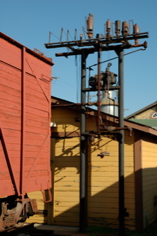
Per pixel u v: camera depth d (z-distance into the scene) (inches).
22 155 349.7
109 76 468.4
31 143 369.4
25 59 364.2
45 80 401.7
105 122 497.7
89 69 480.7
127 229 470.3
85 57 482.3
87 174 499.5
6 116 331.9
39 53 404.8
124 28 454.9
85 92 480.4
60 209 507.5
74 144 515.5
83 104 473.7
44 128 395.5
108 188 490.9
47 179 395.9
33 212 381.7
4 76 332.8
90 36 468.1
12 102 341.7
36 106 381.7
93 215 491.5
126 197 478.0
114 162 493.4
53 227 491.8
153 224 517.3
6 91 334.0
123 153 453.7
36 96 382.9
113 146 496.4
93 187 496.7
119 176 451.2
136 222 467.2
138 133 481.7
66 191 508.7
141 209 468.4
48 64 409.7
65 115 522.3
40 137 386.6
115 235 444.1
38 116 384.5
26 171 358.9
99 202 491.5
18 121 349.4
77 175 508.1
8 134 332.8
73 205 503.5
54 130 524.4
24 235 377.4
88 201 495.5
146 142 517.3
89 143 505.4
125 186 480.1
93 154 502.6
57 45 476.7
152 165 553.6
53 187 514.3
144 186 492.4
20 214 367.6
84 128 477.4
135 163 479.2
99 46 461.4
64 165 515.5
